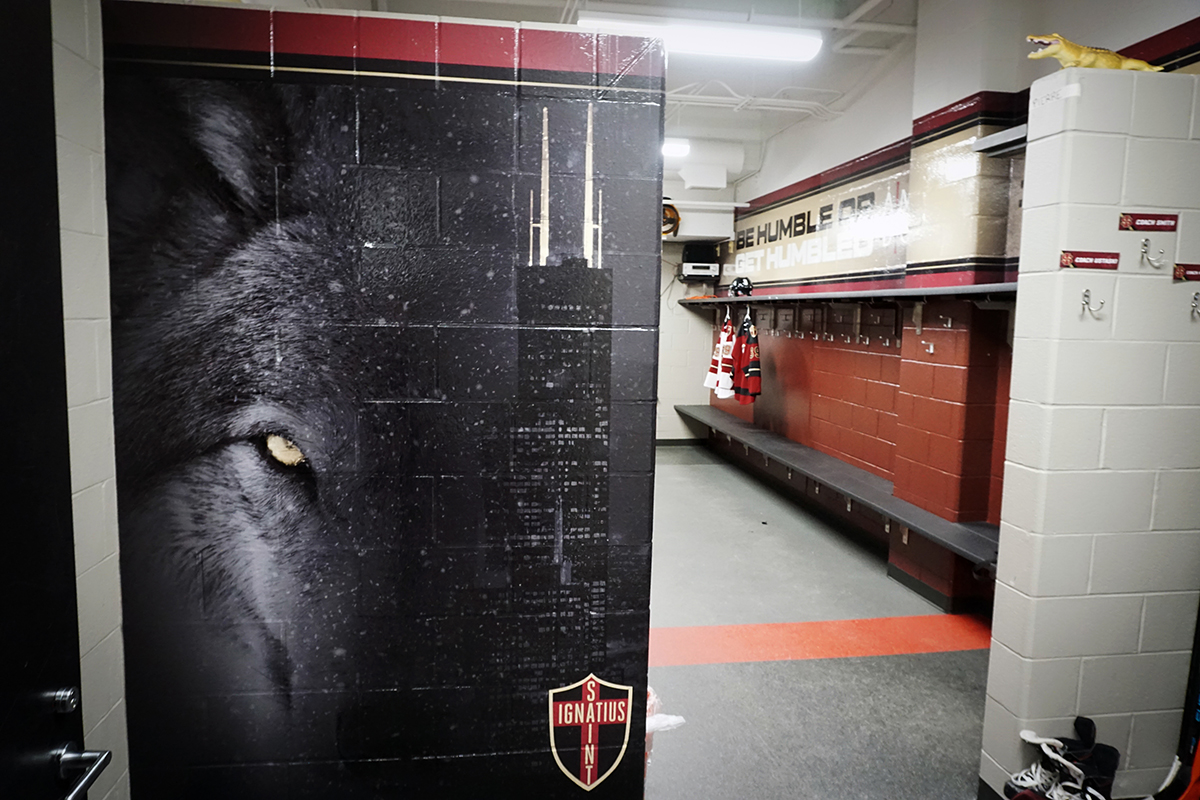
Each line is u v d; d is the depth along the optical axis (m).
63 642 1.04
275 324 1.50
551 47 1.50
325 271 1.50
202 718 1.58
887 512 4.05
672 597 3.97
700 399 9.10
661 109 1.54
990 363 3.74
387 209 1.50
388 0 4.10
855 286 5.37
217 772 1.60
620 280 1.57
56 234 1.04
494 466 1.58
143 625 1.54
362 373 1.53
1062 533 2.08
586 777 1.69
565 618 1.63
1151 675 2.16
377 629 1.59
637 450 1.61
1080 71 1.97
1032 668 2.11
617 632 1.65
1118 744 2.18
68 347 1.31
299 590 1.57
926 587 3.96
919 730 2.65
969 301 3.71
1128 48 3.00
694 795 2.25
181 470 1.51
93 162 1.39
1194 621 2.15
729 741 2.56
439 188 1.50
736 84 5.35
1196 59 2.68
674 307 8.95
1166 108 2.00
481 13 4.28
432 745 1.64
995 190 3.65
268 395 1.51
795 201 6.53
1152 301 2.05
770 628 3.56
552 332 1.56
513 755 1.66
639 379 1.59
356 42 1.45
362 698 1.61
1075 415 2.05
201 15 1.42
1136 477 2.09
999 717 2.21
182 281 1.47
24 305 0.95
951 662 3.21
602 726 1.67
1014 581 2.16
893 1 4.18
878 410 5.03
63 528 1.05
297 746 1.61
